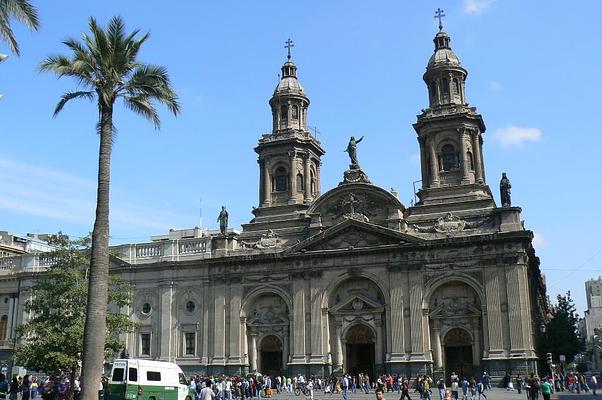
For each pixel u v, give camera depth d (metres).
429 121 68.12
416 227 64.19
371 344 64.25
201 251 70.81
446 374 60.53
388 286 62.50
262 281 67.38
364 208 66.12
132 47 35.22
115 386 40.69
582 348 81.62
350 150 68.94
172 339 69.06
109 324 52.25
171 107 36.34
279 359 66.81
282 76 78.19
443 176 67.00
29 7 24.14
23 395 39.38
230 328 67.31
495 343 57.88
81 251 52.78
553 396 54.38
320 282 65.06
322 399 52.84
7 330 76.69
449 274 60.75
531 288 65.88
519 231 58.94
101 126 32.78
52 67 33.06
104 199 31.41
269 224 71.06
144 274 71.94
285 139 74.06
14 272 78.56
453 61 70.12
